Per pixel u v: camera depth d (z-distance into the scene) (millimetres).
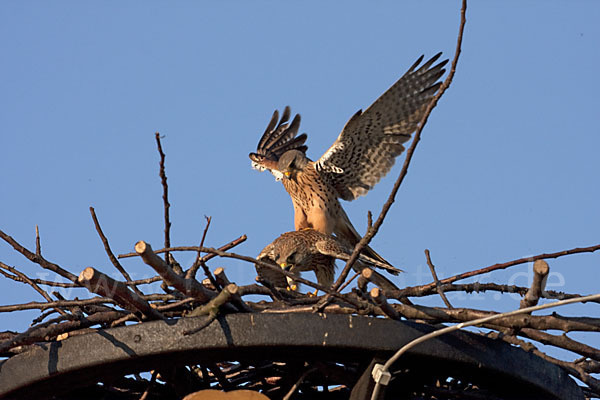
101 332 10398
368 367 10656
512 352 11008
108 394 12570
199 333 10273
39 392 11016
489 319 9688
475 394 11852
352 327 10430
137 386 12523
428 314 10758
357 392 10789
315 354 10867
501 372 10867
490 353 10828
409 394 11867
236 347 10281
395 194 10039
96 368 10500
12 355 11562
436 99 9789
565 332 10750
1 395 10648
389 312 10430
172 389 12586
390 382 11547
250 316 10383
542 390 11266
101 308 11422
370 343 10383
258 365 12586
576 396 11625
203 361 10836
